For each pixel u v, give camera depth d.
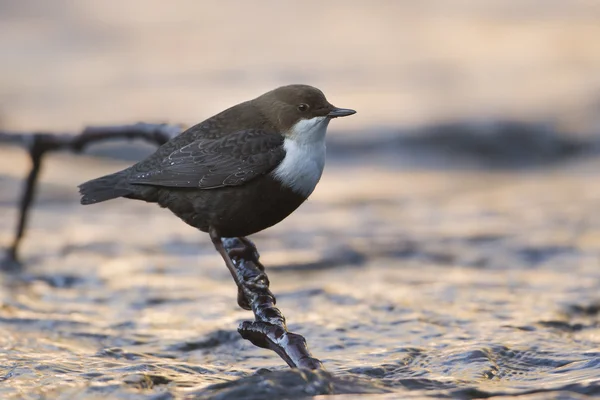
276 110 7.46
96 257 12.73
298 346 6.64
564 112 24.62
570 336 8.23
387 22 41.41
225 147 7.36
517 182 20.17
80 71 32.38
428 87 28.45
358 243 13.66
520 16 40.69
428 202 17.61
